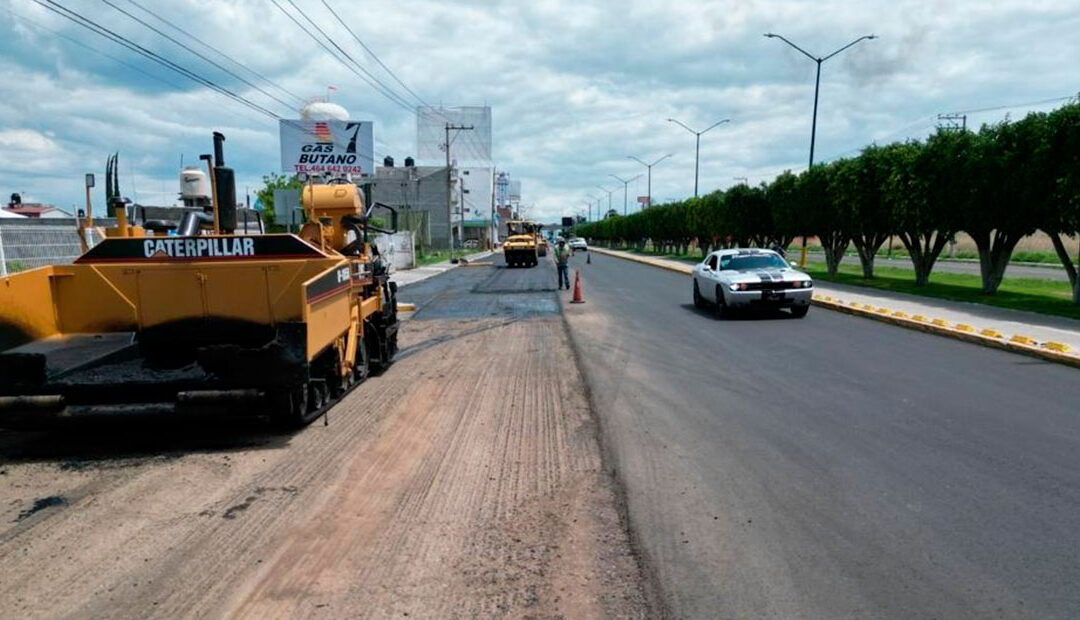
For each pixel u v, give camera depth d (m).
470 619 3.87
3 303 7.12
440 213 77.38
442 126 76.19
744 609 3.91
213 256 7.73
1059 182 15.57
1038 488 5.57
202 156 8.39
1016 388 9.05
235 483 6.07
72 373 7.16
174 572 4.45
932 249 22.91
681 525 5.05
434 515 5.34
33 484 6.11
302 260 7.75
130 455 6.90
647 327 15.60
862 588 4.10
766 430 7.37
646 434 7.34
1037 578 4.16
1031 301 18.16
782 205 33.19
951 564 4.36
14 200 57.41
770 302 16.47
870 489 5.63
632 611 3.92
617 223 92.56
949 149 20.41
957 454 6.45
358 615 3.92
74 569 4.50
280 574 4.40
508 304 21.58
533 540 4.87
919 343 12.80
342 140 46.53
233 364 6.84
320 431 7.71
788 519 5.09
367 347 10.75
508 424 7.92
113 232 8.61
